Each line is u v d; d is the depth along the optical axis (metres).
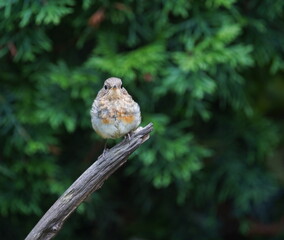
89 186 5.93
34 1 8.01
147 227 10.07
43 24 8.38
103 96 6.42
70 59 9.05
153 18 8.55
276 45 9.05
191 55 8.23
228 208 10.03
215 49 8.17
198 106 8.62
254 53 9.00
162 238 9.99
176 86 8.11
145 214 10.07
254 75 9.74
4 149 8.83
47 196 9.17
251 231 10.16
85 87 8.35
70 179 9.06
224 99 8.86
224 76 8.61
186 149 8.45
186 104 9.02
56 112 8.41
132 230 10.06
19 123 8.59
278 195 10.74
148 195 9.84
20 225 9.41
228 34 8.20
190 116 9.11
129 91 8.57
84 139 9.45
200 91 8.00
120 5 8.27
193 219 9.93
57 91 8.60
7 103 8.69
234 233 10.20
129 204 9.98
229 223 10.14
